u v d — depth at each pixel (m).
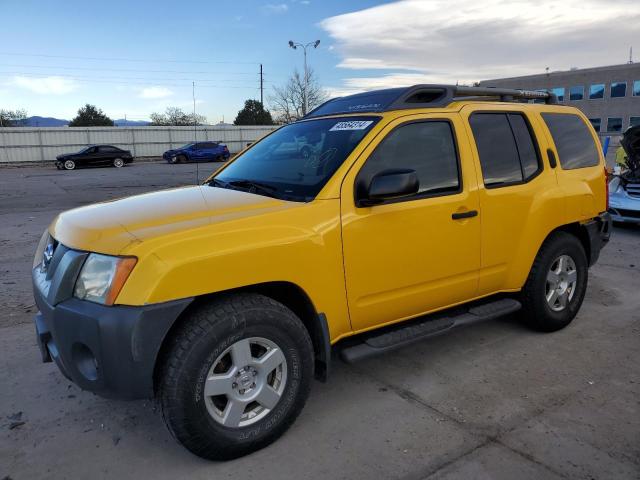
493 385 3.71
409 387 3.70
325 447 3.01
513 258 4.13
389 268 3.37
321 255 3.04
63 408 3.47
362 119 3.63
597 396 3.53
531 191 4.18
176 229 2.72
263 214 2.93
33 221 11.11
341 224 3.13
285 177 3.51
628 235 8.89
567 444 2.99
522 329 4.73
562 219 4.41
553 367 3.98
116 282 2.55
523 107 4.39
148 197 3.57
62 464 2.89
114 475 2.80
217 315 2.70
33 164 41.06
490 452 2.93
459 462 2.85
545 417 3.28
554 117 4.64
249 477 2.76
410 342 3.51
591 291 5.84
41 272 3.18
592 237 4.85
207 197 3.35
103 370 2.58
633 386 3.67
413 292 3.55
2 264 7.20
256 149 4.22
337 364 4.08
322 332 3.11
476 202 3.79
